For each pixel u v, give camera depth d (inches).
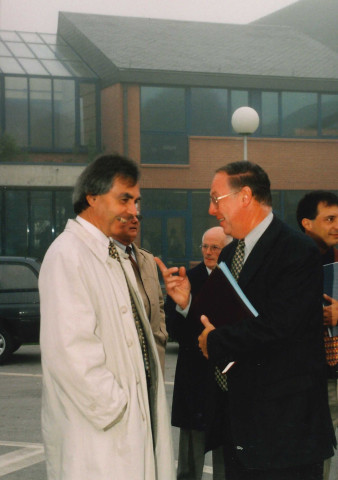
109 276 114.9
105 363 109.4
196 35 1181.7
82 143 1025.5
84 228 116.3
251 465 116.0
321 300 121.3
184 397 169.3
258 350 117.6
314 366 118.9
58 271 109.7
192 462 171.3
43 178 956.0
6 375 397.7
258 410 117.1
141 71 983.6
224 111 1027.9
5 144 976.9
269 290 120.0
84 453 108.2
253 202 126.0
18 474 210.2
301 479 117.9
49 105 1011.9
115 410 106.1
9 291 440.1
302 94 1051.9
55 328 107.4
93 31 1113.4
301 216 167.8
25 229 975.0
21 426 270.8
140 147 1001.5
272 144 1038.4
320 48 1176.8
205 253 185.3
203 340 121.4
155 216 1005.8
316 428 117.9
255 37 1212.5
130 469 107.7
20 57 1042.1
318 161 1053.2
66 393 107.6
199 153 1016.2
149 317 155.4
